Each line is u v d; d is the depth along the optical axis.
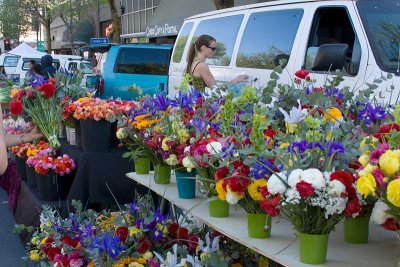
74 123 5.21
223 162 2.58
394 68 4.71
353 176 2.17
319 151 2.25
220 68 7.03
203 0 15.58
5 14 46.09
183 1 17.14
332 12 5.50
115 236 3.29
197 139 3.05
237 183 2.50
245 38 6.62
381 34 4.98
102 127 4.91
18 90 4.26
